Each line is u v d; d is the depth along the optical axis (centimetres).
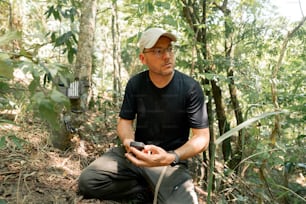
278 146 178
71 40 305
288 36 186
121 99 388
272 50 325
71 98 236
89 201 193
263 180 190
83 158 244
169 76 192
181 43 280
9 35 72
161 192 187
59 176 211
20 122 259
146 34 184
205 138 191
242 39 305
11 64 70
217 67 283
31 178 199
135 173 197
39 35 156
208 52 287
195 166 285
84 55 262
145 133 204
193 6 281
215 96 288
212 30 317
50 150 240
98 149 264
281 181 260
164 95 194
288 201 241
